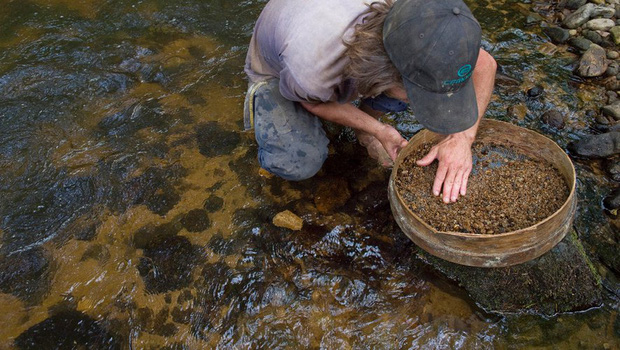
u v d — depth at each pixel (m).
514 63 2.72
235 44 2.91
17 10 3.14
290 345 1.81
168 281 1.97
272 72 1.96
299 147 1.96
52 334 1.85
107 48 2.89
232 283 1.96
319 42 1.61
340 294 1.92
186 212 2.17
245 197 2.21
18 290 1.97
